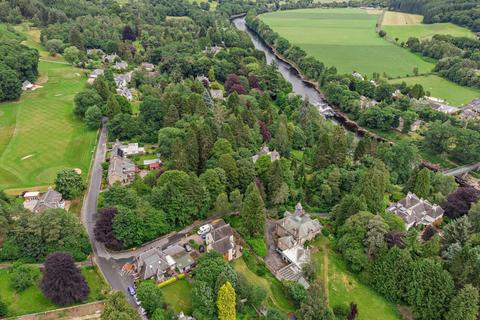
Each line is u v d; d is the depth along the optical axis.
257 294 113.75
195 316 106.00
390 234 131.00
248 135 199.50
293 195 167.88
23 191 160.75
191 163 167.50
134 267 124.00
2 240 125.19
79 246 127.12
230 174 161.50
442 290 112.50
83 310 109.44
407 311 119.56
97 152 195.38
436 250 125.69
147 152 195.75
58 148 195.38
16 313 106.38
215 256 120.75
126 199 140.50
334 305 120.44
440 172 196.12
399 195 176.12
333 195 171.38
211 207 153.62
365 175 162.50
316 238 147.88
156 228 135.12
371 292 126.19
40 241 123.56
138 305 109.69
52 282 106.94
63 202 153.62
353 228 136.62
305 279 125.25
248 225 139.50
